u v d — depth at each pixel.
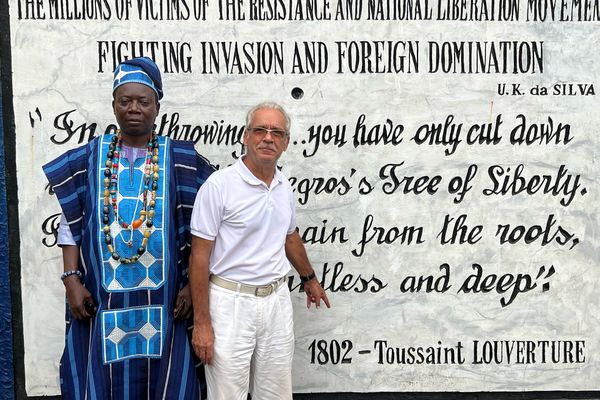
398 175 3.11
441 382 3.19
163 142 2.60
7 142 3.03
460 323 3.17
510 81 3.08
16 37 2.99
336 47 3.05
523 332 3.18
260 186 2.50
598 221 3.14
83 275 2.59
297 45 3.05
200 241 2.47
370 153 3.10
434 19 3.05
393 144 3.10
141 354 2.54
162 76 3.04
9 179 3.04
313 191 3.11
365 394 3.18
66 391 2.55
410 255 3.15
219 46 3.04
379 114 3.08
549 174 3.12
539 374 3.18
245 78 3.06
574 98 3.09
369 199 3.12
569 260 3.16
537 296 3.17
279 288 2.62
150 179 2.53
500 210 3.13
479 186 3.12
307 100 3.07
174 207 2.58
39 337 3.11
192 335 2.65
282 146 2.47
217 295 2.53
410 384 3.20
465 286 3.16
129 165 2.54
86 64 3.02
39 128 3.03
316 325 3.17
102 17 3.01
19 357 3.12
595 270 3.16
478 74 3.07
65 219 2.58
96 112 3.04
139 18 3.02
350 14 3.04
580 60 3.08
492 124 3.10
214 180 2.47
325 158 3.10
